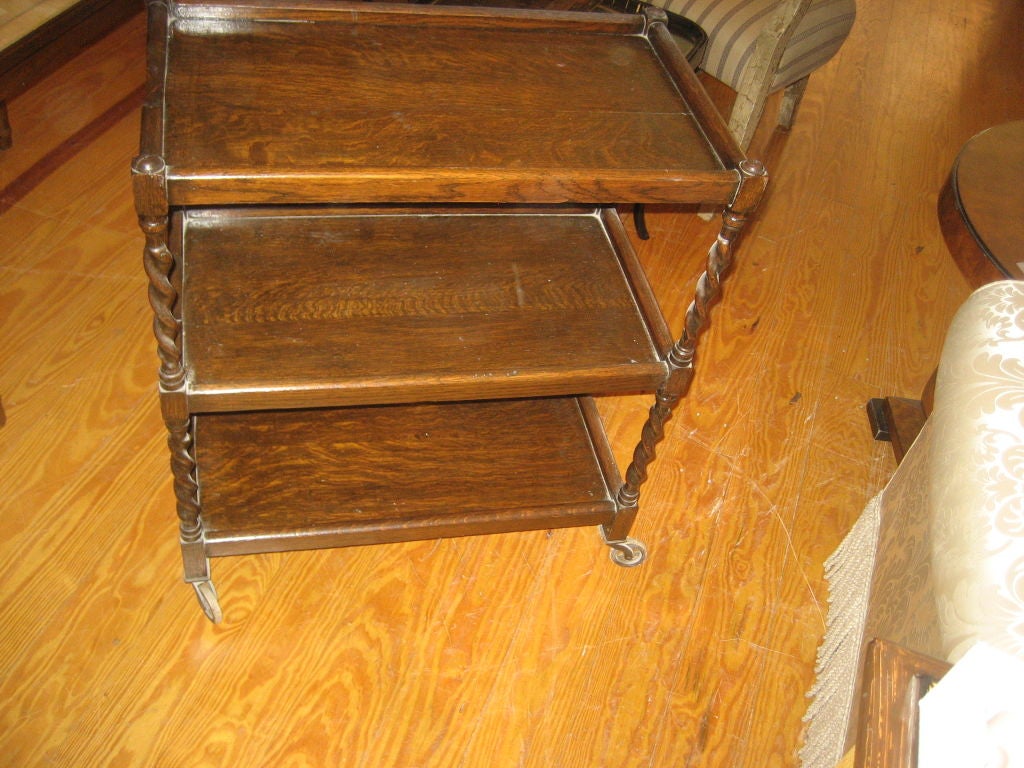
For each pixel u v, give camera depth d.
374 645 1.26
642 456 1.24
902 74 2.88
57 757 1.09
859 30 3.07
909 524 1.18
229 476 1.25
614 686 1.28
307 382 0.99
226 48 1.03
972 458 0.96
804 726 1.28
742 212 0.99
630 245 1.27
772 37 1.84
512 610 1.34
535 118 1.04
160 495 1.37
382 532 1.23
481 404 1.44
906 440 1.63
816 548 1.51
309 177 0.84
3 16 1.36
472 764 1.17
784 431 1.69
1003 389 1.01
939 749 0.65
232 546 1.17
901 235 2.21
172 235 1.11
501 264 1.22
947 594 0.91
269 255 1.15
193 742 1.13
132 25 2.24
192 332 1.02
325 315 1.08
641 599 1.39
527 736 1.20
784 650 1.36
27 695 1.13
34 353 1.51
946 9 3.35
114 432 1.43
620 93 1.12
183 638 1.22
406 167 0.88
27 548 1.27
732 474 1.59
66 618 1.21
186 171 0.81
